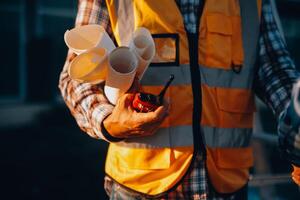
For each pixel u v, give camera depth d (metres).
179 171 1.32
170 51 1.33
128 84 1.17
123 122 1.14
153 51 1.18
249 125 1.44
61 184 5.86
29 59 11.72
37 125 9.95
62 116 10.19
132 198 1.37
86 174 6.36
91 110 1.25
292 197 3.42
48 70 11.60
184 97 1.32
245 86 1.40
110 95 1.21
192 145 1.32
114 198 1.42
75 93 1.31
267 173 2.66
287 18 2.86
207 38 1.36
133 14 1.34
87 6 1.38
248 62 1.40
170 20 1.33
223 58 1.37
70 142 8.48
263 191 2.62
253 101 1.45
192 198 1.34
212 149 1.36
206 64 1.35
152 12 1.33
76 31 1.24
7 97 12.11
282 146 1.14
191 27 1.35
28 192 5.52
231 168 1.39
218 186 1.37
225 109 1.37
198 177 1.34
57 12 12.70
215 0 1.38
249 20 1.41
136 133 1.15
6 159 7.04
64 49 12.16
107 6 1.36
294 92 1.07
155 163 1.34
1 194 5.41
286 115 1.10
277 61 1.39
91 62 1.16
